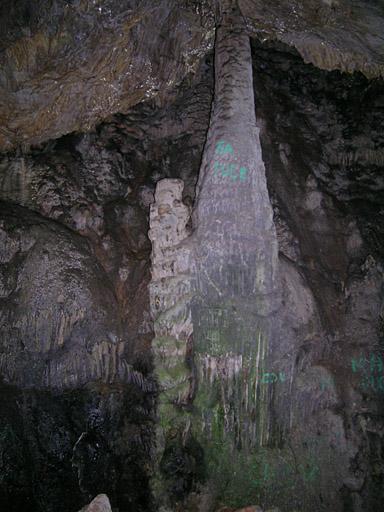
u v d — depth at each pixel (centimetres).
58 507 427
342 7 431
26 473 428
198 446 432
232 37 459
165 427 423
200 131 536
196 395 436
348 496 421
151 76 530
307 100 578
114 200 519
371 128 565
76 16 402
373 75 545
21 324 434
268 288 422
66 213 499
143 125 554
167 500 412
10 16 381
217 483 422
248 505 411
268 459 423
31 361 439
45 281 439
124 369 455
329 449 427
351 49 505
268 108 549
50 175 512
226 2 461
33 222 462
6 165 520
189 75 559
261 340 423
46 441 438
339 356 445
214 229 418
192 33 506
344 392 437
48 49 422
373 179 548
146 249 494
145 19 454
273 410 428
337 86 588
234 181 418
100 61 466
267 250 420
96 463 437
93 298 449
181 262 424
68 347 446
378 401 439
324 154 552
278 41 595
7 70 436
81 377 452
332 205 512
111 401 450
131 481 425
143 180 530
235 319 424
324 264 480
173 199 437
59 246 454
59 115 514
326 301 457
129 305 464
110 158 532
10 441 428
